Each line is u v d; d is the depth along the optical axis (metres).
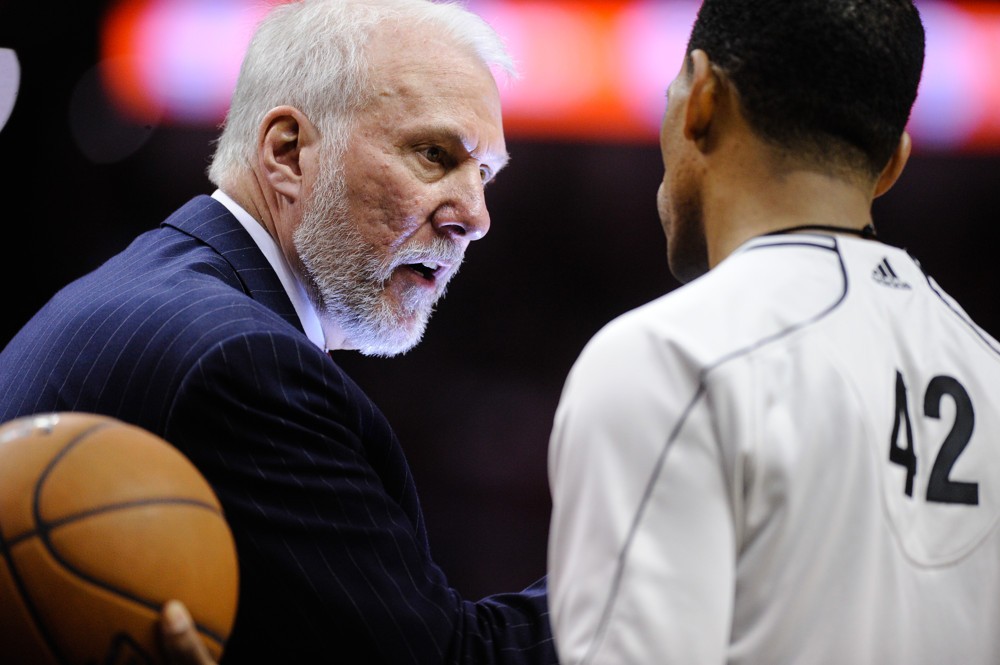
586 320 13.26
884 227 12.92
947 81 11.42
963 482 2.82
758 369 2.68
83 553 2.67
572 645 2.57
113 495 2.74
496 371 13.36
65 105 11.30
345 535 3.82
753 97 2.99
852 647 2.59
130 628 2.69
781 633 2.60
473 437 13.24
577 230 13.07
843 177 3.00
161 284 4.13
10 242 11.75
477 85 4.63
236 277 4.37
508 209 13.09
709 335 2.72
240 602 3.75
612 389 2.70
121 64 11.25
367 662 3.78
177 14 11.23
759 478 2.61
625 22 11.42
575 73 11.57
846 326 2.80
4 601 2.64
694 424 2.62
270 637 3.76
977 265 12.77
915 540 2.72
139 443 2.89
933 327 2.96
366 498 3.91
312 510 3.79
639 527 2.57
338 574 3.77
